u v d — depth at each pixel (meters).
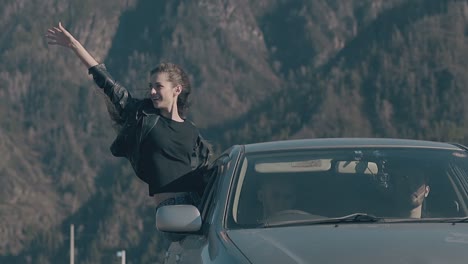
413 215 5.12
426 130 107.50
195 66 148.00
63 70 149.38
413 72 115.50
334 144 5.65
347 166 5.42
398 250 4.25
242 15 159.62
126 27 163.88
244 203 5.15
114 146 6.20
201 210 5.61
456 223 4.84
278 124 115.31
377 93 113.12
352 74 116.75
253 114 124.19
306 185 5.30
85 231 111.06
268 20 160.75
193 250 5.02
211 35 154.50
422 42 120.81
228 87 143.62
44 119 139.12
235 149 5.77
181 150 5.96
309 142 5.78
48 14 163.50
